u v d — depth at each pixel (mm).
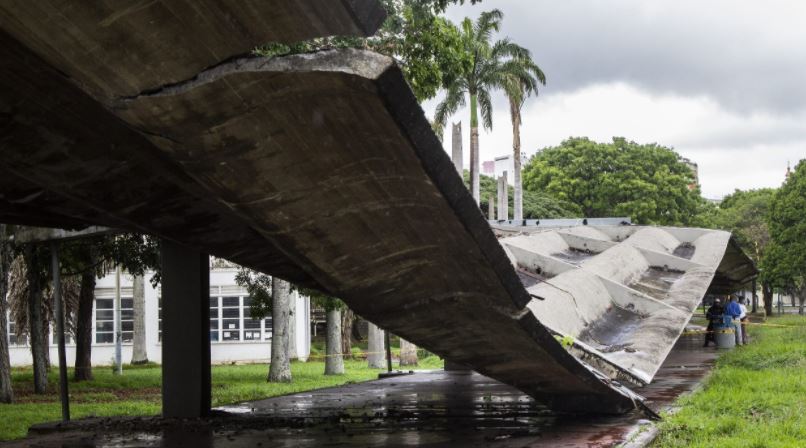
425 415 11289
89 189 6656
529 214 47625
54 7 4023
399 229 6426
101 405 17891
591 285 13297
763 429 8719
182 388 11633
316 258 6738
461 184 5781
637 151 51219
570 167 51219
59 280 12711
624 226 21078
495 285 7086
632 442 8188
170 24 4207
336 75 4547
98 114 5363
